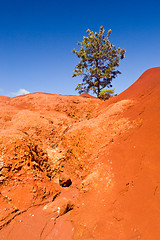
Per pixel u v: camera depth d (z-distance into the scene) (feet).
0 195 17.93
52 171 25.39
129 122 22.56
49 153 28.53
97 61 89.86
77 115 50.47
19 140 23.85
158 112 19.04
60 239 13.08
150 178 12.85
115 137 22.13
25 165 21.49
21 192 18.70
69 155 26.96
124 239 10.42
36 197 18.84
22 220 15.70
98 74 84.64
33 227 14.76
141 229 10.28
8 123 38.45
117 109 28.78
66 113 49.90
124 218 11.78
